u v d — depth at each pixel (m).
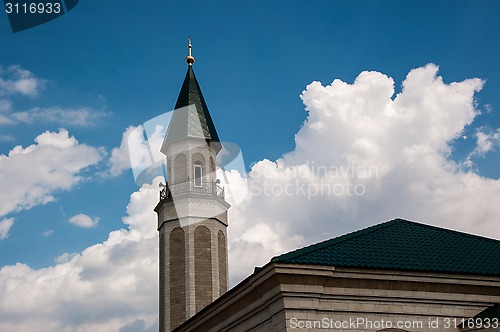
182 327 27.30
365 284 21.02
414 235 26.25
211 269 44.75
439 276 21.73
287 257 20.73
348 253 22.39
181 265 44.56
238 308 22.86
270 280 20.28
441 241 25.80
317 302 20.27
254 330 21.89
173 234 45.75
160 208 47.16
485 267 23.17
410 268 21.39
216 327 24.89
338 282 20.72
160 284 45.72
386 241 24.67
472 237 27.61
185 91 50.25
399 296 21.38
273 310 20.56
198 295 43.69
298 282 20.16
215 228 46.03
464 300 22.09
